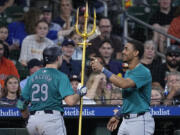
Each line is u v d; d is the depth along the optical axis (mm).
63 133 19250
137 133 19828
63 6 33969
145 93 20078
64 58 29391
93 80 26344
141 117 19922
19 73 29047
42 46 31547
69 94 18969
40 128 18969
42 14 33375
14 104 24047
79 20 32344
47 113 19016
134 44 20359
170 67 29594
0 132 22875
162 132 25406
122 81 19500
